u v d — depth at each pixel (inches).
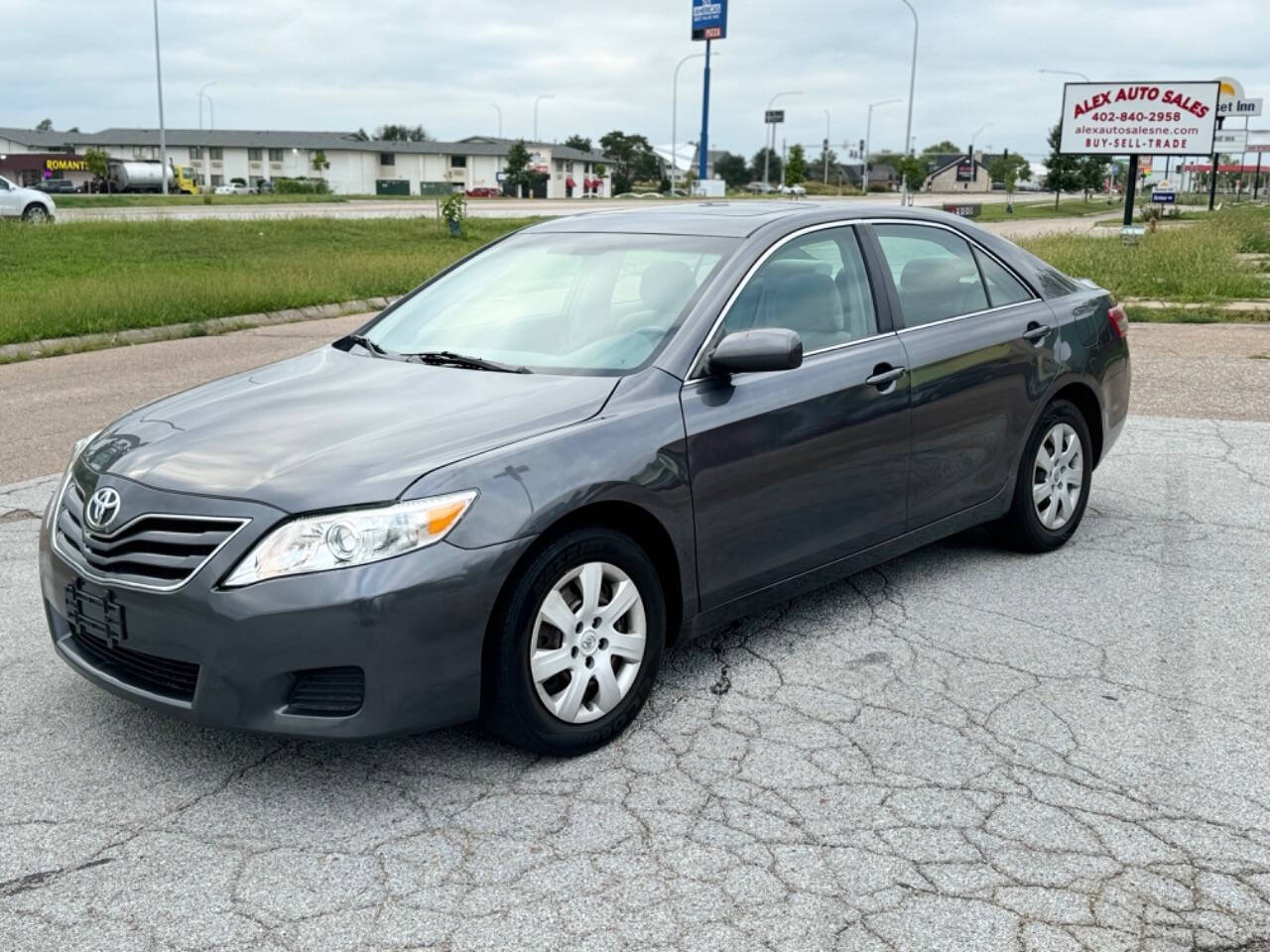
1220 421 323.6
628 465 144.6
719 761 143.7
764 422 160.7
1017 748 146.0
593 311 169.9
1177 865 121.0
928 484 188.9
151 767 144.1
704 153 2773.1
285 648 125.9
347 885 119.4
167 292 643.5
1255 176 4055.1
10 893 118.6
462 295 187.6
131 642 135.0
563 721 142.2
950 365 189.5
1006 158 3673.7
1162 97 1202.0
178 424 152.4
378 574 126.3
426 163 4584.2
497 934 111.1
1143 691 161.5
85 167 3363.7
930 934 110.1
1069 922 111.7
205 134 4559.5
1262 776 138.7
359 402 153.4
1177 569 209.5
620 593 146.5
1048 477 215.2
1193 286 639.1
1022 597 196.9
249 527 128.3
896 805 133.0
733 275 167.6
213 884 120.0
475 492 132.5
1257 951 107.5
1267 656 172.4
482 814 132.3
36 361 479.2
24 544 231.9
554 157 4852.4
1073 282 228.7
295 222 1261.1
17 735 152.3
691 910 114.2
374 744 149.2
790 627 185.5
